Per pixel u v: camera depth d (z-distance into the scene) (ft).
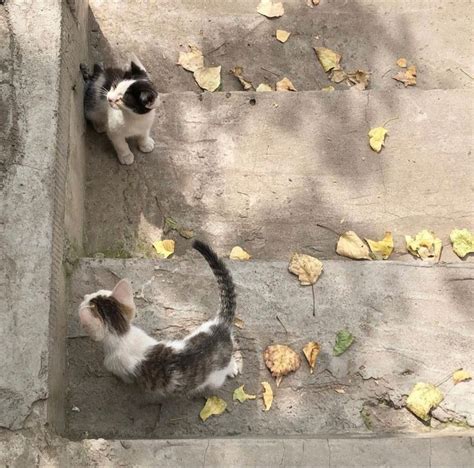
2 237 6.64
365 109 7.89
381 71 8.43
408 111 7.88
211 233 7.70
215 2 8.55
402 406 6.98
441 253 7.64
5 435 6.39
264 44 8.46
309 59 8.44
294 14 8.55
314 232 7.69
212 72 8.31
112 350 6.82
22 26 6.96
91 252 7.61
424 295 7.18
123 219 7.71
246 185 7.79
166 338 7.09
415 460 6.45
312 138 7.86
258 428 6.93
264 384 7.00
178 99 7.97
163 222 7.72
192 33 8.45
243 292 7.18
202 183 7.80
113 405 6.97
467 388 6.99
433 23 8.52
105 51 8.32
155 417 6.96
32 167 6.75
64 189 7.01
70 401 6.97
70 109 7.23
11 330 6.52
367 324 7.12
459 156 7.79
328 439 6.51
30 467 6.34
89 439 6.51
